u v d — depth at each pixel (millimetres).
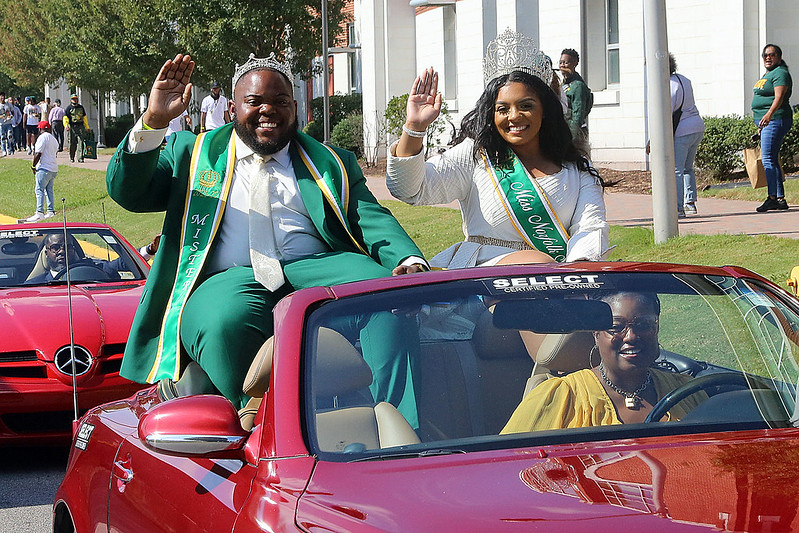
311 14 31172
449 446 3264
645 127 20922
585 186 5715
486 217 5672
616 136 21656
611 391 3631
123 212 24797
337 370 3475
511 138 5547
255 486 3168
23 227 10398
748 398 3545
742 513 2641
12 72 57250
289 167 5305
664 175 12039
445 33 27953
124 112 64438
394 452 3232
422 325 3662
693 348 3707
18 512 6953
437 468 3033
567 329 3660
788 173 17719
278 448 3230
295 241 5215
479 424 3467
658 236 12141
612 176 19969
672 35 20406
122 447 4250
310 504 2938
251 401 4406
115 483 4172
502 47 5602
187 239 5168
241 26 29891
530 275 3939
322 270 5027
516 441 3273
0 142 54375
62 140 47875
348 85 35625
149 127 5039
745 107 19156
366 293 3814
